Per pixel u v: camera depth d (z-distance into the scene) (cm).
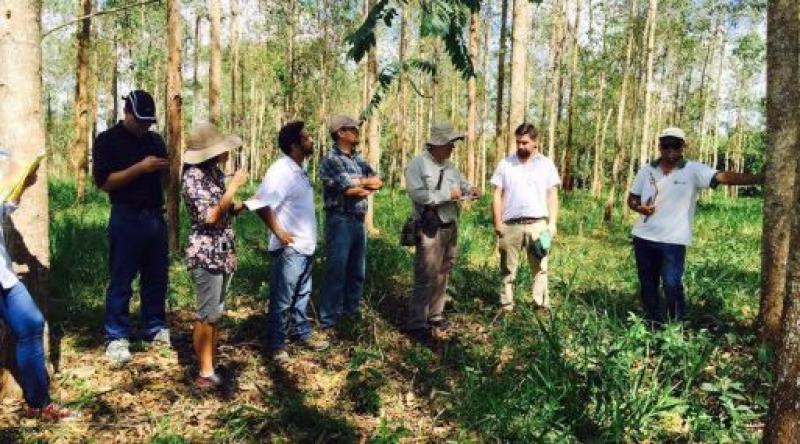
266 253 848
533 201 598
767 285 517
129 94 454
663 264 546
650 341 490
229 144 423
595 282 793
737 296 714
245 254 827
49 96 3222
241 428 374
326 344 515
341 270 545
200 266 415
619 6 2077
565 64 2645
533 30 2642
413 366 487
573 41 2256
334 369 481
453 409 411
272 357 487
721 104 3597
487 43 2436
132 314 579
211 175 426
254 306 632
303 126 476
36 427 371
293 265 475
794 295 257
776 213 506
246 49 3038
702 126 3206
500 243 615
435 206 546
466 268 791
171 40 805
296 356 499
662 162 545
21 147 390
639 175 562
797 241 256
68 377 438
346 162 536
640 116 2622
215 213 407
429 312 575
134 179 466
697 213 1864
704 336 515
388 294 693
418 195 540
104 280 658
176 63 812
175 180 824
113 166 455
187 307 622
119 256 470
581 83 2683
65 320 548
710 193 3155
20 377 375
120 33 2320
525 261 759
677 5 2125
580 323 544
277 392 438
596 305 644
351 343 533
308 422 399
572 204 2031
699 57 3056
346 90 3353
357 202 544
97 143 459
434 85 2178
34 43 393
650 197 549
